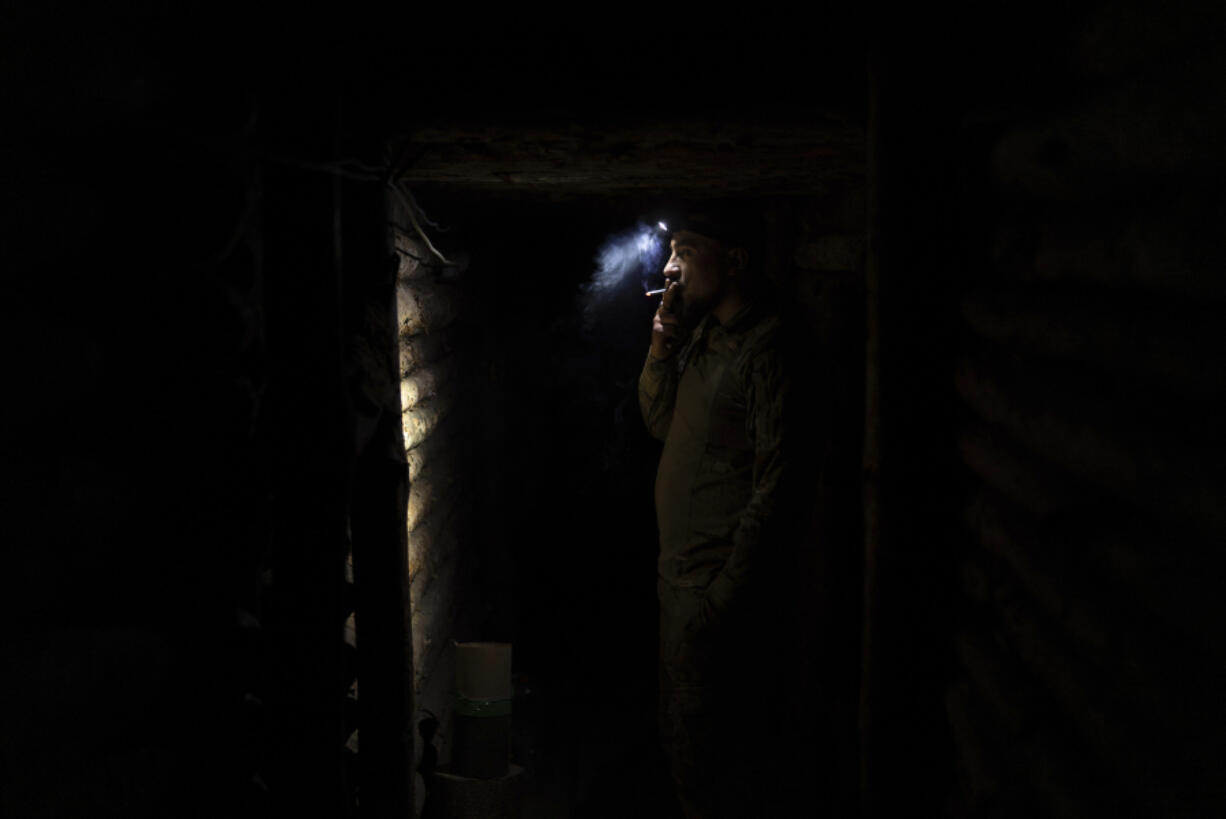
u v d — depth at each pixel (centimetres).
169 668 150
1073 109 136
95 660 132
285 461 210
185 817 154
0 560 117
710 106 232
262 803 183
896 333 204
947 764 207
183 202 156
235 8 180
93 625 136
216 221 163
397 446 268
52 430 131
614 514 565
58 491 127
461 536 503
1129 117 113
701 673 376
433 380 410
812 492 371
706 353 396
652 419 428
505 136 258
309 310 208
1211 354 97
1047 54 157
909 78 198
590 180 358
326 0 217
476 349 543
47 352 124
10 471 120
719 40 229
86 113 130
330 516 212
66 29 127
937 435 206
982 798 164
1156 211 111
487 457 551
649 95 233
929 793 210
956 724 189
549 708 526
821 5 226
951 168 199
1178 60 106
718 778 382
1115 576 119
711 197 434
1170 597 102
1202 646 96
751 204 455
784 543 370
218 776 164
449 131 251
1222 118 94
